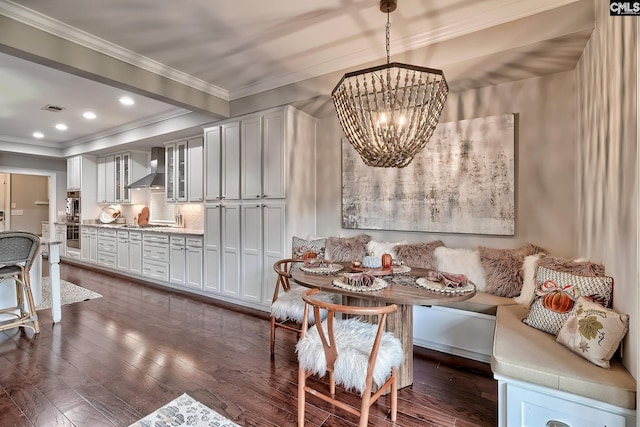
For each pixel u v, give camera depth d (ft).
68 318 11.59
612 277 5.68
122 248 18.90
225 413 6.32
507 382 5.04
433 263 9.78
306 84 11.03
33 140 20.84
